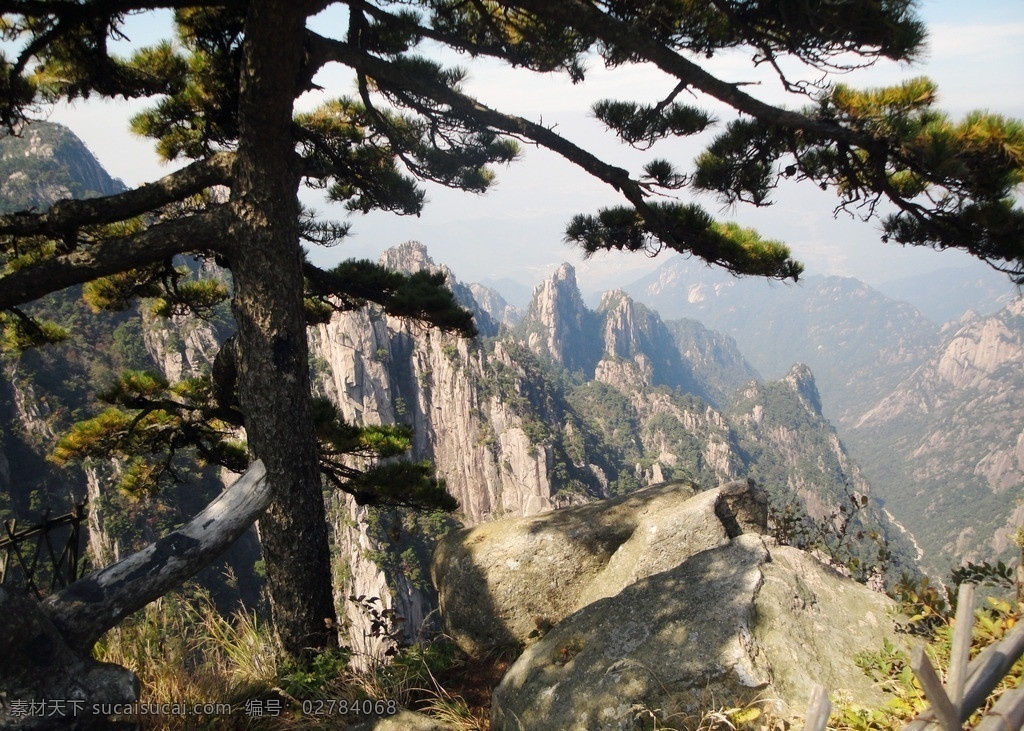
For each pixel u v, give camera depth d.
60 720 3.70
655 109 7.98
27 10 6.60
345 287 11.05
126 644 5.95
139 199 7.45
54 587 6.20
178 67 9.12
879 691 4.07
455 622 7.72
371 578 102.38
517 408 166.75
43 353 107.19
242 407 7.65
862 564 7.08
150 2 6.74
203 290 12.13
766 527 7.42
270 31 6.09
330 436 10.91
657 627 4.65
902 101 6.40
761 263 8.05
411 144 10.33
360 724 5.39
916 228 7.75
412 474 10.84
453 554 8.09
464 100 7.67
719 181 8.05
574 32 7.70
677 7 6.43
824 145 7.70
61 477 94.50
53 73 8.35
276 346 7.39
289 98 6.65
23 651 3.74
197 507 88.06
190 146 10.45
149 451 11.90
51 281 6.95
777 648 4.27
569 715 4.29
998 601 4.30
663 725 3.97
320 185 10.90
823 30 5.96
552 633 5.18
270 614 7.76
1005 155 6.05
